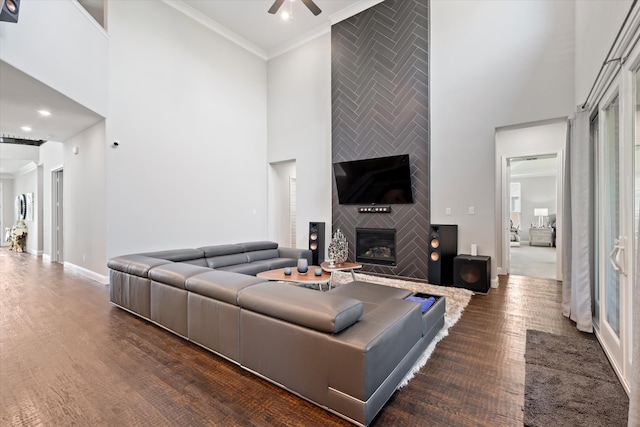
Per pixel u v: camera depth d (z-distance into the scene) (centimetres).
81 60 367
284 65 656
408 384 184
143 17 466
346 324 161
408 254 487
